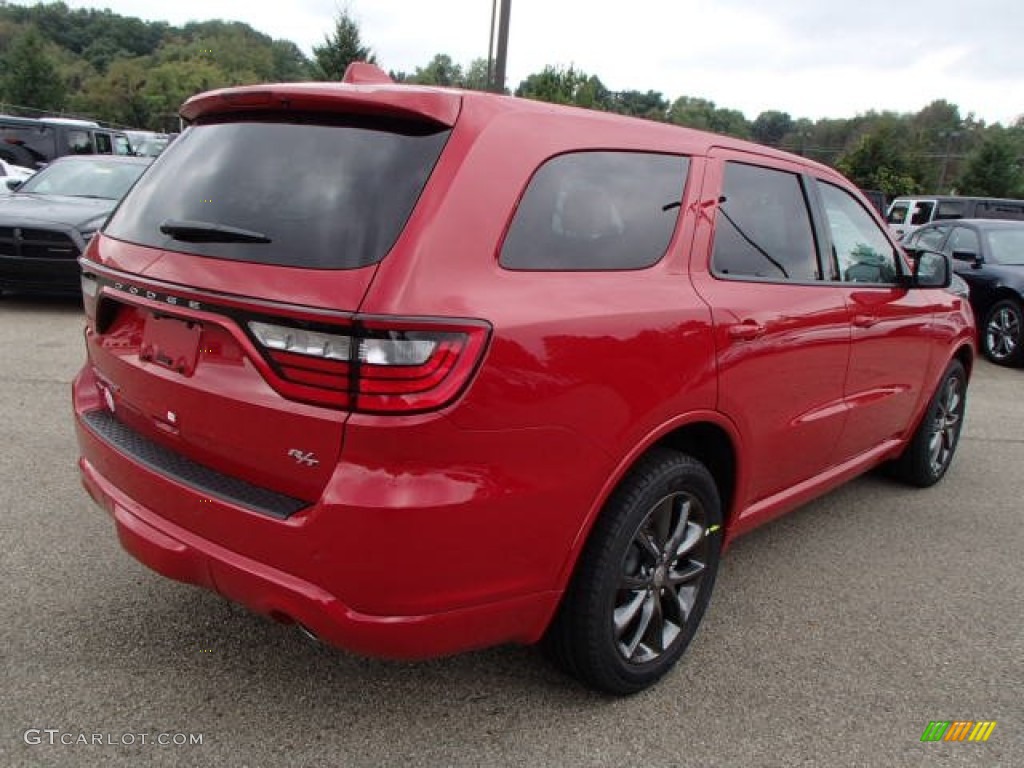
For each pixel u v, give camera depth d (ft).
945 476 17.54
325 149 7.55
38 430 16.21
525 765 8.07
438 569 6.91
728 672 9.83
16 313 27.89
